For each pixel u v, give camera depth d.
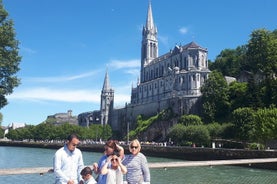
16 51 40.03
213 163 27.80
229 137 93.88
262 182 35.94
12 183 32.53
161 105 152.88
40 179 34.97
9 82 40.03
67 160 12.95
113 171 12.34
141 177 13.42
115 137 187.88
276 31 155.25
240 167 55.44
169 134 112.12
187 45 169.75
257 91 109.56
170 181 36.09
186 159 78.12
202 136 97.12
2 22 39.38
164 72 180.12
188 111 134.62
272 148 78.50
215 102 123.50
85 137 186.88
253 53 122.69
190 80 149.88
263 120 72.50
